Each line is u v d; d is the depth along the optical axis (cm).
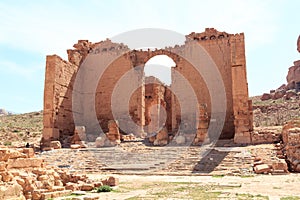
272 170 1703
